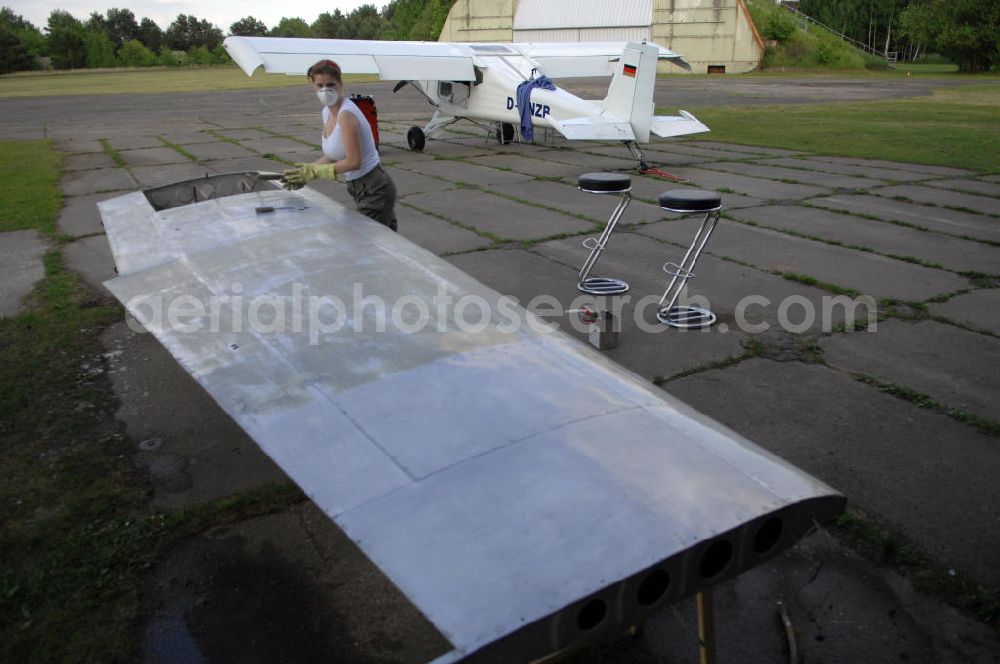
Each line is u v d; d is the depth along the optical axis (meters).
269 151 14.56
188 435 3.89
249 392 2.34
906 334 5.12
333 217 4.04
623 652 2.42
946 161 12.24
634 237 7.80
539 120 13.70
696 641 2.47
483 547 1.58
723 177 11.20
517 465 1.83
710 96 27.22
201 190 5.57
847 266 6.69
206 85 42.00
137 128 19.34
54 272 6.78
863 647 2.44
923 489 3.29
